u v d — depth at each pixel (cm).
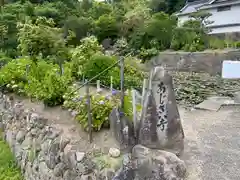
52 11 1569
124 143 291
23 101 549
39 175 382
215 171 285
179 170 266
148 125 290
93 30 1580
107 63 589
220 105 549
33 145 422
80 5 2366
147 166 258
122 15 1816
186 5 2338
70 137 337
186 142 362
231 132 401
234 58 1078
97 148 302
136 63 698
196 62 1105
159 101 294
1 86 619
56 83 472
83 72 593
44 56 681
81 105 367
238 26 1822
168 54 1242
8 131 562
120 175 255
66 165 313
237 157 317
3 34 1315
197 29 1564
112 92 409
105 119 347
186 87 729
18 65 641
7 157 507
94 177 273
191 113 508
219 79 838
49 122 397
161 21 1538
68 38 1028
